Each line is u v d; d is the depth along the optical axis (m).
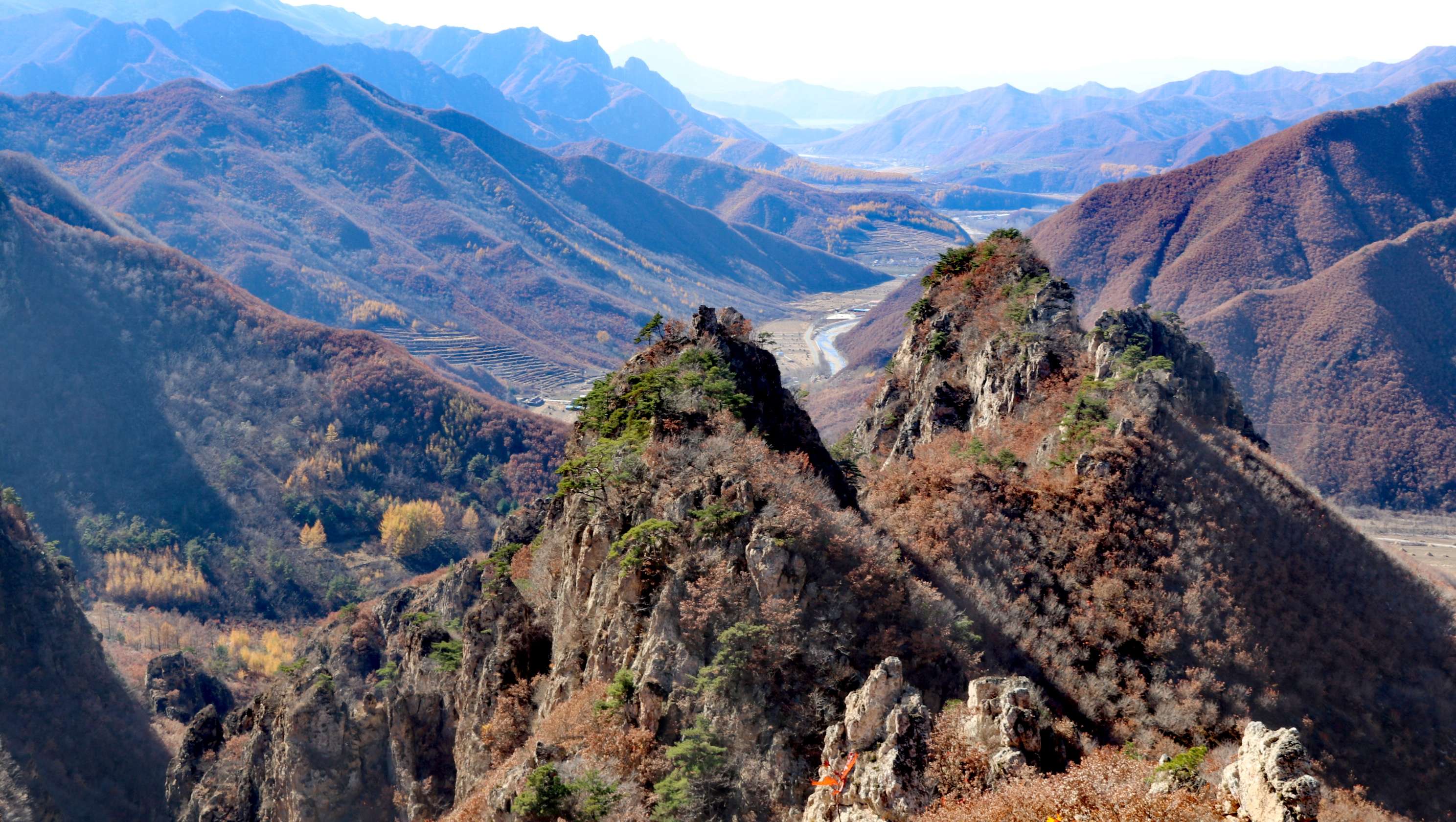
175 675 192.38
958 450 98.19
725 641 58.94
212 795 113.31
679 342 91.31
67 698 161.25
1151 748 65.81
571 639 72.69
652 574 66.31
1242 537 88.75
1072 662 73.56
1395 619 88.06
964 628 65.62
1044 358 104.56
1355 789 69.88
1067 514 87.06
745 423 81.19
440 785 93.31
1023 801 42.44
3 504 186.00
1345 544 95.12
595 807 53.31
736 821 52.00
